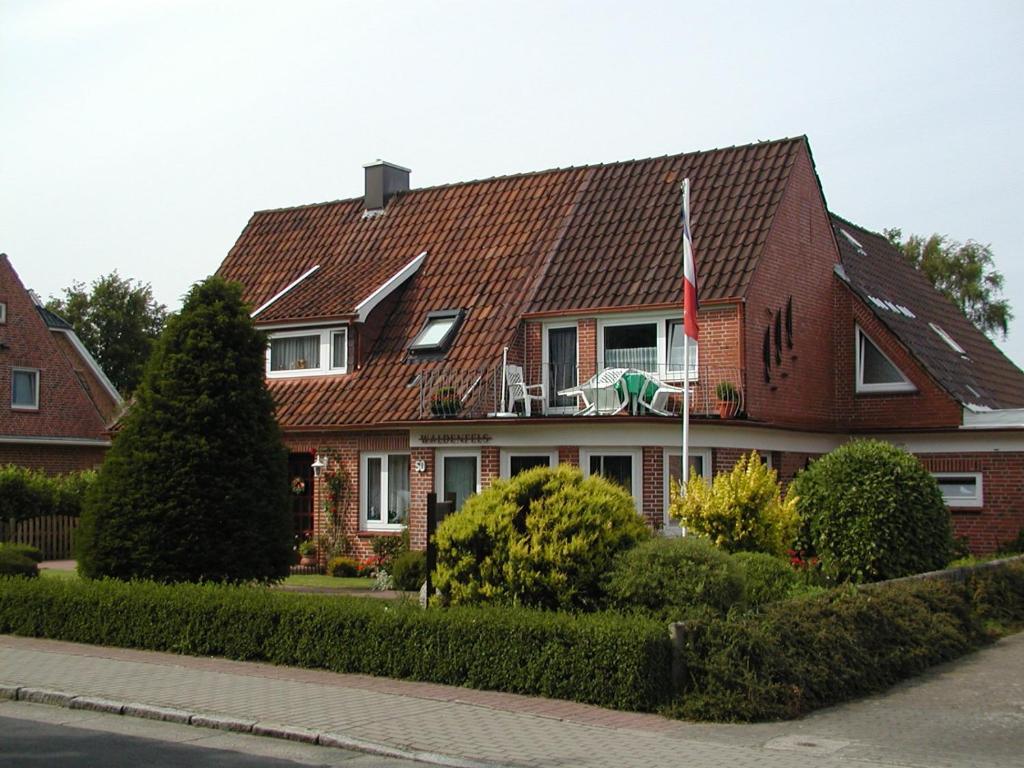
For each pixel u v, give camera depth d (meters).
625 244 25.72
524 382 25.16
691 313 19.77
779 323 24.62
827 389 26.81
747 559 15.41
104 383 44.53
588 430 21.72
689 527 17.41
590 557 12.93
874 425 26.55
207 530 17.17
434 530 14.09
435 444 23.52
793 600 12.99
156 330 62.97
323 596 14.43
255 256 32.22
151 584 15.65
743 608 12.45
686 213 20.03
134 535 16.97
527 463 22.67
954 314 34.38
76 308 60.12
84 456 39.72
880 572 17.75
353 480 25.27
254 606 13.96
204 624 14.30
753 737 10.15
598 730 10.36
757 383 23.52
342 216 32.25
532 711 11.08
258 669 13.36
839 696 11.80
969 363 30.08
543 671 11.72
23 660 13.97
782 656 11.35
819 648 11.89
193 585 15.41
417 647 12.62
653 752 9.58
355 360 26.59
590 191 28.05
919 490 18.08
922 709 11.42
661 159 27.88
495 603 13.17
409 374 25.56
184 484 17.09
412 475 23.88
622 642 11.20
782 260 24.94
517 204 29.02
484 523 13.41
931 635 14.10
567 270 25.83
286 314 27.33
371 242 30.50
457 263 28.05
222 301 18.14
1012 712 11.27
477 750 9.62
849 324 27.20
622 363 24.22
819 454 26.22
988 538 24.14
